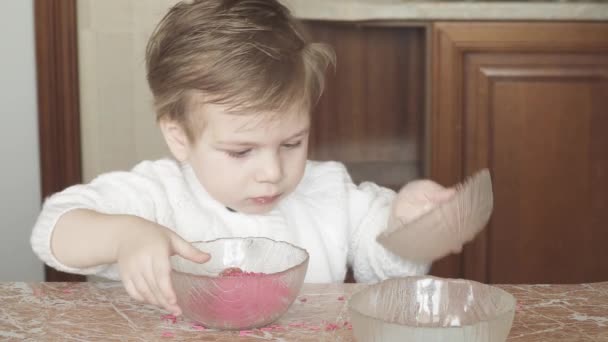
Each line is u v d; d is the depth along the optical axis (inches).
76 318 35.1
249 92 42.3
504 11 91.4
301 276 34.8
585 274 95.3
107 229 38.4
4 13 89.1
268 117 42.8
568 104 93.4
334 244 53.8
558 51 92.3
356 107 109.8
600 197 94.4
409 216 43.9
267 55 43.7
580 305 36.7
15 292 38.9
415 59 108.8
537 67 92.7
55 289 39.6
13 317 35.1
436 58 92.4
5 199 91.8
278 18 46.7
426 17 91.6
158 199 51.2
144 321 34.8
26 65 90.1
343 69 108.7
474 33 91.8
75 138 90.9
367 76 109.2
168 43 46.1
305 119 44.9
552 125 93.7
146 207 50.1
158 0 90.0
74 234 39.7
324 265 53.2
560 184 94.3
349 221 55.2
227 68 42.8
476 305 32.6
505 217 94.7
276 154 44.3
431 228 33.5
